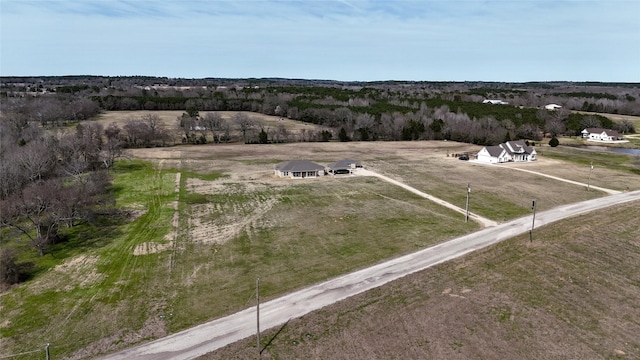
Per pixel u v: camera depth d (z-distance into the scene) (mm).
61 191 50031
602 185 71312
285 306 33188
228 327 30516
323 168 78125
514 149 92438
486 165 87938
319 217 54250
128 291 35875
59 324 31125
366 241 46312
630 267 40094
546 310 32688
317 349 27906
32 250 44375
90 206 53656
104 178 67500
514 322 31062
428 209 57469
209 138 117000
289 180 73625
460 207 58531
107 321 31453
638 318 31875
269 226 51156
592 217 53625
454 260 41250
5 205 46469
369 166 85750
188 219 53562
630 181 74312
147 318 31797
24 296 35250
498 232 48750
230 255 42938
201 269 39875
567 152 105062
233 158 92438
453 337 29219
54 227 48531
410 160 92750
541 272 38844
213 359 27078
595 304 33719
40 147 69750
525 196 64062
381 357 27125
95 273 39250
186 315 32156
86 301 34312
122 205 58906
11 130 89500
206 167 83250
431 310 32406
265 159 91750
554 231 48719
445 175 78250
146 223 52062
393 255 42594
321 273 38781
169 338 29328
